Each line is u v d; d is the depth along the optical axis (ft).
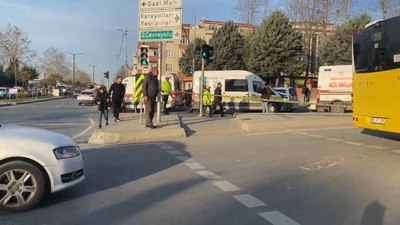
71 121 71.41
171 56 336.29
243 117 61.77
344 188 24.70
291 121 57.26
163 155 35.76
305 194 23.43
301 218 19.34
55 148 21.20
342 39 176.45
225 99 94.32
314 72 195.11
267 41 175.01
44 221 19.02
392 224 18.49
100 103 57.26
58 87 324.19
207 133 51.19
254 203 21.67
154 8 55.98
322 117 62.08
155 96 48.01
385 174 28.25
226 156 35.22
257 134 50.26
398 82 36.19
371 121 39.78
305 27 185.57
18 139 20.83
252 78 93.76
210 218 19.30
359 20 174.81
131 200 22.21
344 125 59.36
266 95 82.07
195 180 26.68
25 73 260.01
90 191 23.95
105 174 28.32
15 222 18.89
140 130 45.80
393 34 36.78
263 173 28.68
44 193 20.88
